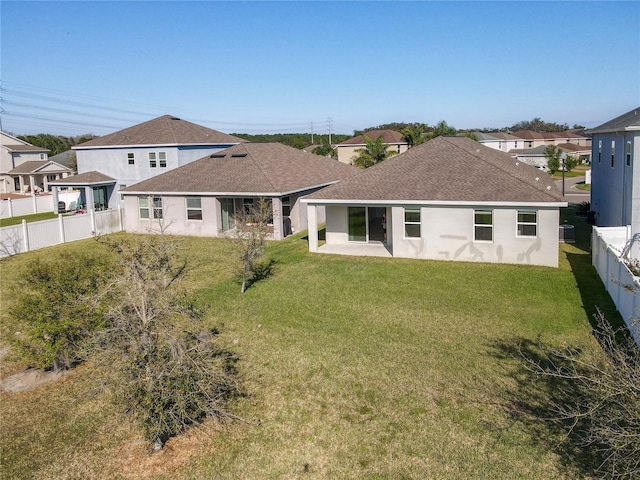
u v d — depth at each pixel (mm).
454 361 11406
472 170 21766
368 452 8383
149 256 10469
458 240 20203
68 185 37844
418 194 20672
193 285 18047
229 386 9867
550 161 56750
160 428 8086
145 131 40594
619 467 7051
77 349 11195
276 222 26578
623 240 19125
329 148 75188
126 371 8023
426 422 9094
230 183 27953
